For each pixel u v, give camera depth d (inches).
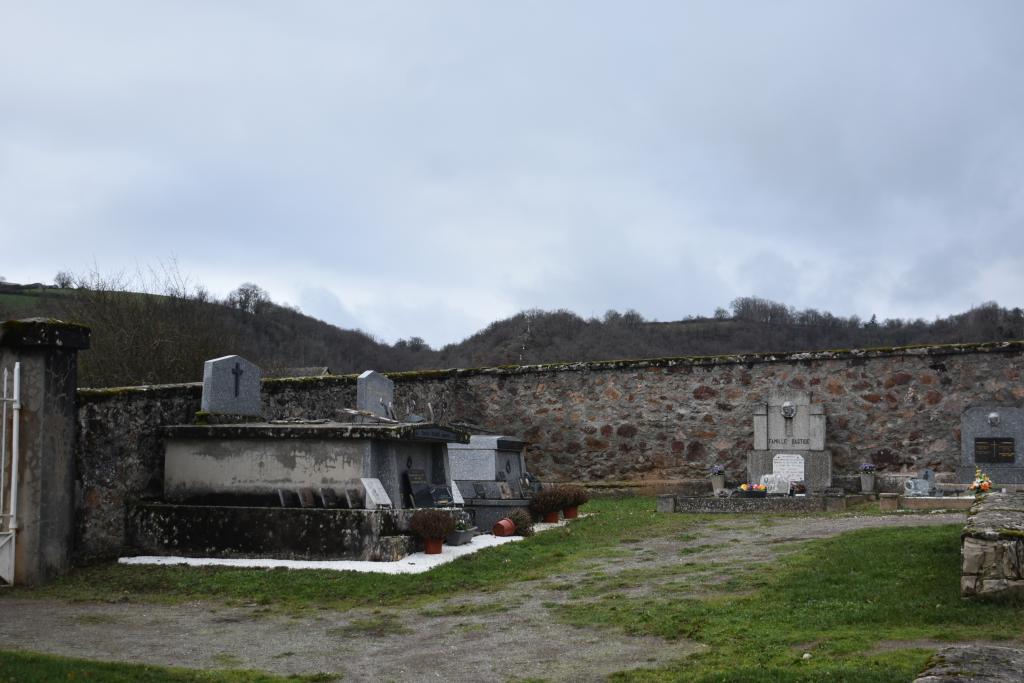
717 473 756.6
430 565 436.1
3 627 345.4
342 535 448.8
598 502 748.0
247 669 285.6
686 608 340.8
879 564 375.2
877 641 273.4
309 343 1999.3
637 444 806.5
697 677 252.5
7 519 419.2
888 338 1670.8
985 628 278.5
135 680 259.6
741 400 784.9
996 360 729.6
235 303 1985.7
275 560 451.8
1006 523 317.4
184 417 522.0
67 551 439.8
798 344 1755.7
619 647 295.4
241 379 538.0
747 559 437.7
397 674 276.1
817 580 361.4
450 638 320.2
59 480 436.1
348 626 344.2
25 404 429.7
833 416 762.8
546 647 301.0
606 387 819.4
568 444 821.9
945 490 671.1
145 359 992.2
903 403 748.6
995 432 716.0
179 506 473.7
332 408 830.5
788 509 647.1
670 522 597.6
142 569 440.5
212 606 382.3
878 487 727.1
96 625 349.7
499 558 460.4
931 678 161.6
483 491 604.1
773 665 257.4
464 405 845.8
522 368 835.4
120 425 478.9
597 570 434.3
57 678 251.3
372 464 465.4
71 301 1111.6
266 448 480.1
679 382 802.2
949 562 362.6
